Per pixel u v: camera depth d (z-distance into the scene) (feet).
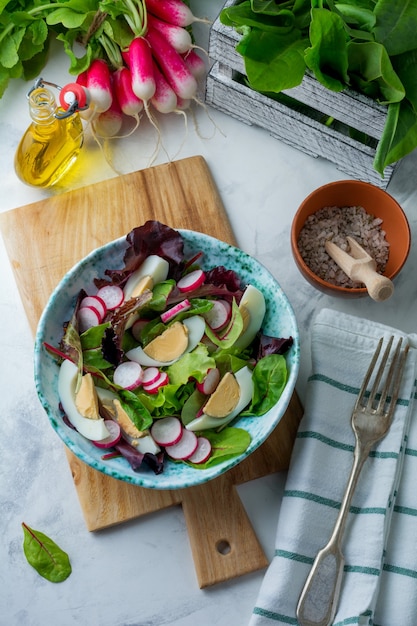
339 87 2.11
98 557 2.22
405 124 2.17
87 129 2.56
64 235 2.42
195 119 2.57
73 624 2.19
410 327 2.42
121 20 2.40
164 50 2.41
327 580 2.10
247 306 2.17
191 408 2.12
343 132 2.39
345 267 2.28
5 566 2.22
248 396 2.12
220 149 2.55
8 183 2.51
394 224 2.35
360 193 2.35
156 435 2.11
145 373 2.14
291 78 2.14
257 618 2.09
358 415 2.20
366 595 2.08
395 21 2.11
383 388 2.23
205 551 2.18
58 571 2.20
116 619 2.19
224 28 2.21
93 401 2.09
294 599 2.11
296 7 2.17
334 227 2.37
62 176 2.53
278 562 2.12
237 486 2.26
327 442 2.20
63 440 2.02
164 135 2.56
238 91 2.41
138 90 2.37
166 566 2.22
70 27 2.36
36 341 2.10
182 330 2.16
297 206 2.51
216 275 2.22
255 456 2.25
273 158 2.55
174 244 2.18
